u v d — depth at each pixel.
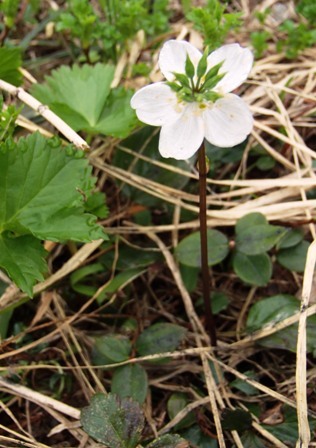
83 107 0.25
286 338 0.21
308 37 0.27
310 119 0.26
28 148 0.20
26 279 0.19
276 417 0.20
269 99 0.27
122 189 0.25
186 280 0.23
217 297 0.23
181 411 0.20
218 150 0.25
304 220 0.23
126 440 0.19
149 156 0.25
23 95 0.23
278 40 0.29
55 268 0.24
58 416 0.21
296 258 0.23
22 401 0.21
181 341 0.21
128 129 0.23
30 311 0.23
